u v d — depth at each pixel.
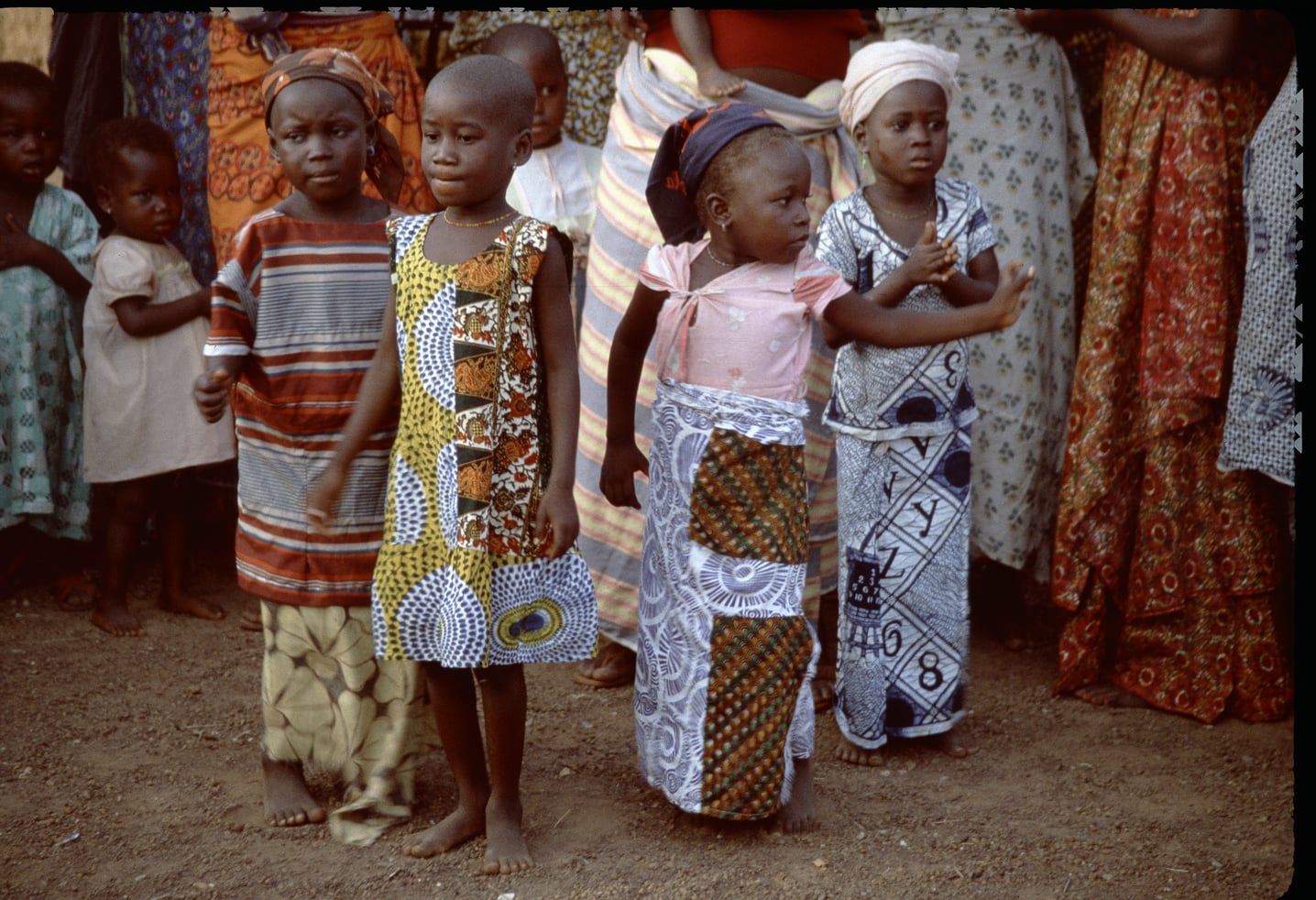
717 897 2.94
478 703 4.19
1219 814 3.46
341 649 3.29
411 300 3.03
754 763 3.18
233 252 3.20
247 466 3.32
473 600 2.94
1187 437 4.23
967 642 3.86
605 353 4.34
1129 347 4.36
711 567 3.19
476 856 3.13
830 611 4.55
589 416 4.38
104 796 3.47
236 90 4.78
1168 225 4.19
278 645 3.32
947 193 3.79
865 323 3.16
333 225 3.25
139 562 5.57
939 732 3.83
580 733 3.96
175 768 3.66
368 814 3.30
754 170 3.09
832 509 4.39
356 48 4.84
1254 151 3.90
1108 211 4.40
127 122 4.87
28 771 3.61
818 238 3.86
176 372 4.87
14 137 4.91
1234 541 4.16
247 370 3.26
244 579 3.34
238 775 3.63
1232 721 4.17
